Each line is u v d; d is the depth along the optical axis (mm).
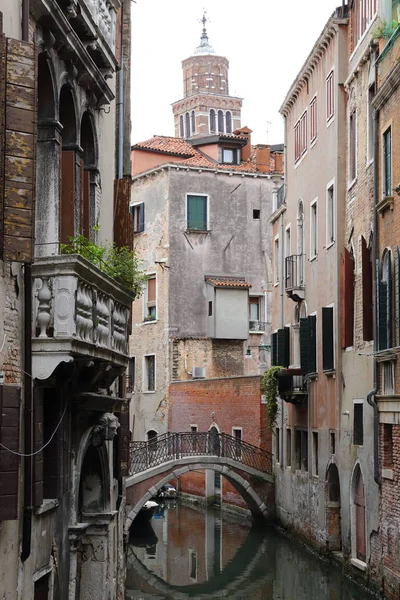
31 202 8859
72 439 12781
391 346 20344
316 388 28250
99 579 14477
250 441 35938
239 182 45781
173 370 43844
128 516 30328
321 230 28156
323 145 28000
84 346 10945
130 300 13656
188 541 31422
